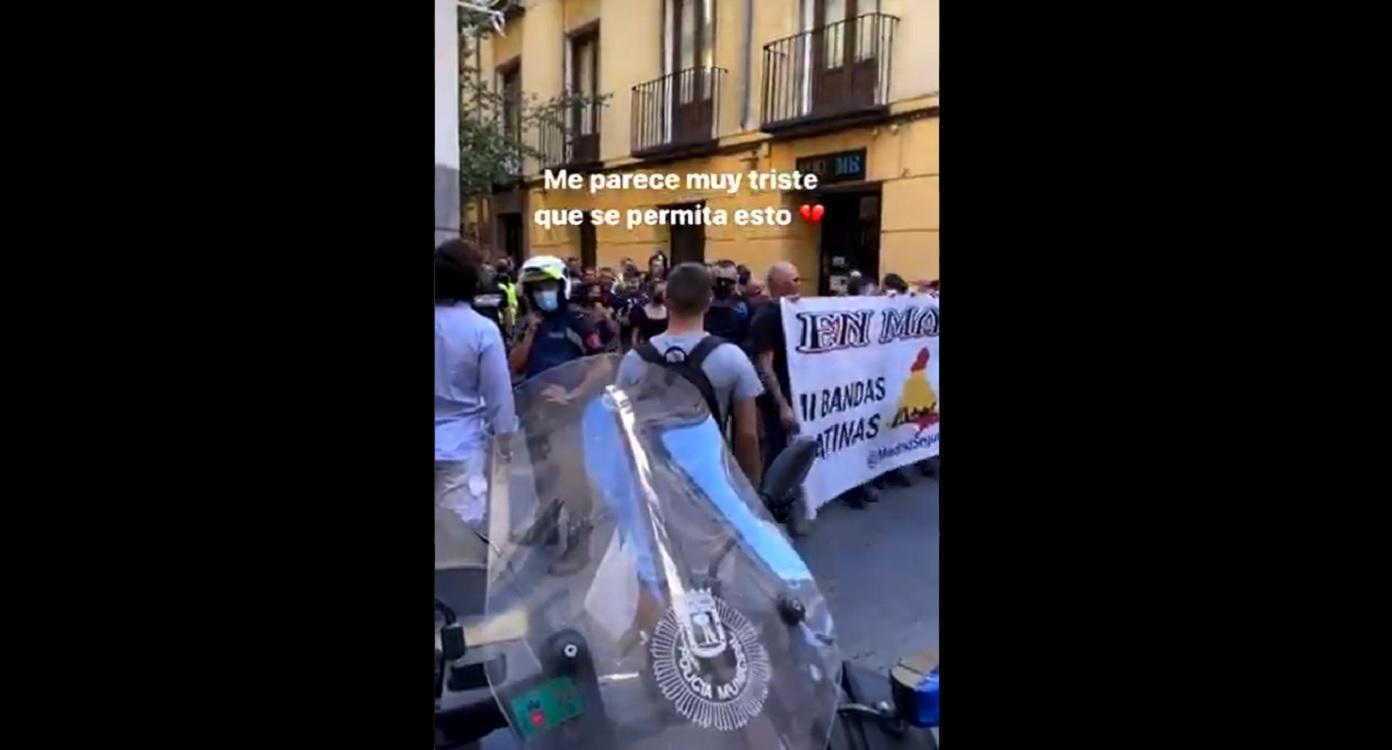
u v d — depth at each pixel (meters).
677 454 2.04
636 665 1.76
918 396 2.89
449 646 1.78
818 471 2.96
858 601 2.60
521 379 2.66
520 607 1.82
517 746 1.71
